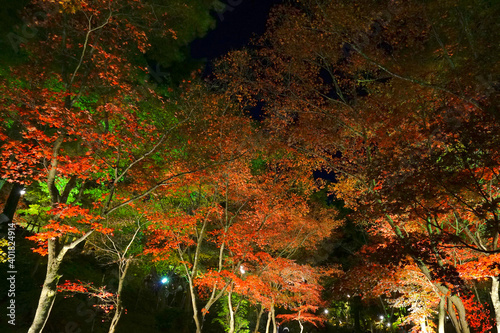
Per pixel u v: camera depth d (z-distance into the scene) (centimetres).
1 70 912
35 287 1384
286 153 1462
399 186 694
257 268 1628
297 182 1578
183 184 1212
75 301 1494
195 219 1239
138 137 970
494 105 630
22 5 907
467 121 698
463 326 979
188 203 1531
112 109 889
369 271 1047
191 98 1319
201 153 1314
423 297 1324
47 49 947
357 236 3275
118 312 1126
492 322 1181
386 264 746
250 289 1361
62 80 888
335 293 1138
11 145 753
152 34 1257
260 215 1480
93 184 1500
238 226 1396
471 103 751
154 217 1178
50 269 734
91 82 971
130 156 1069
